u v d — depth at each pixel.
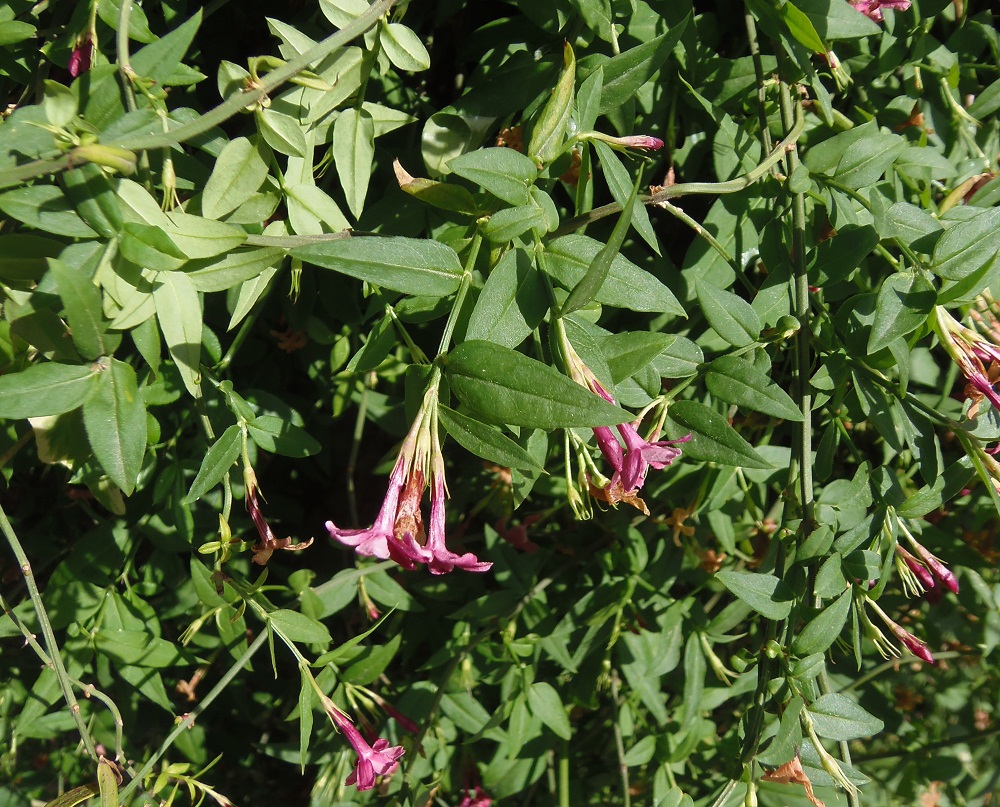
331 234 0.30
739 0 0.35
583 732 0.43
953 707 0.49
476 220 0.30
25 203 0.28
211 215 0.30
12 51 0.32
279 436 0.32
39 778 0.42
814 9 0.31
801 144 0.34
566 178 0.34
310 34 0.34
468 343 0.27
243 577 0.36
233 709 0.43
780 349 0.33
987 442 0.31
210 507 0.37
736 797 0.34
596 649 0.39
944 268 0.30
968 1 0.37
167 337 0.29
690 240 0.37
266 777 0.47
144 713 0.41
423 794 0.37
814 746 0.30
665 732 0.39
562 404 0.27
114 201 0.28
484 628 0.39
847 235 0.32
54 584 0.35
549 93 0.32
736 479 0.36
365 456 0.43
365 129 0.32
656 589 0.38
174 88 0.35
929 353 0.38
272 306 0.38
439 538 0.27
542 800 0.42
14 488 0.39
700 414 0.30
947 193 0.35
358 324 0.36
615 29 0.33
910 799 0.45
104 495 0.33
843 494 0.34
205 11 0.33
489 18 0.36
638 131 0.34
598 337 0.29
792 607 0.31
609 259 0.27
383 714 0.39
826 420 0.36
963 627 0.43
